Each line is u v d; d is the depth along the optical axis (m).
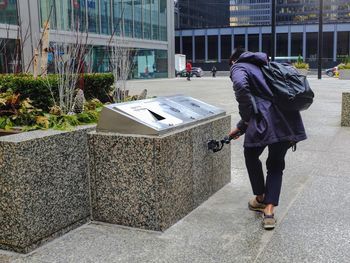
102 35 33.00
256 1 128.88
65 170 3.89
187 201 4.39
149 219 3.98
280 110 3.92
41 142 3.63
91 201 4.21
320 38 40.91
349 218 4.27
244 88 3.78
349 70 40.66
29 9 24.92
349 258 3.40
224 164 5.38
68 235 3.91
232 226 4.10
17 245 3.54
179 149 4.14
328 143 8.14
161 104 4.68
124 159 3.98
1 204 3.53
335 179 5.68
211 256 3.47
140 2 43.19
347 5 125.62
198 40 96.94
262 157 7.02
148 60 46.53
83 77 5.89
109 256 3.49
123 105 4.22
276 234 3.90
